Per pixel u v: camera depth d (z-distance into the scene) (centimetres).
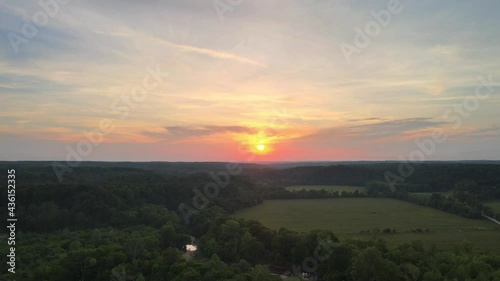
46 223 10106
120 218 11150
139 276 7012
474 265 7175
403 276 7031
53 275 6988
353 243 8912
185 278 6731
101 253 7625
